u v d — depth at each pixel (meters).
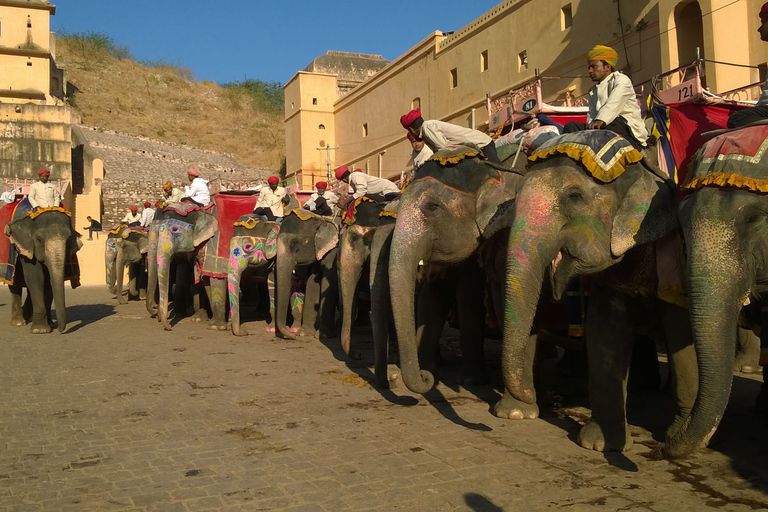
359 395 6.80
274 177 12.45
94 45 67.94
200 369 8.26
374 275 6.76
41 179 12.09
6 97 41.12
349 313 8.15
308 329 11.40
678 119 5.69
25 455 4.91
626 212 4.66
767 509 3.87
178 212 12.23
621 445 4.93
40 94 41.50
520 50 26.45
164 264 12.08
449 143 6.37
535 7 25.52
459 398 6.65
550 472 4.49
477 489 4.19
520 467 4.59
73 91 59.00
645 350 7.07
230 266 11.41
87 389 7.15
